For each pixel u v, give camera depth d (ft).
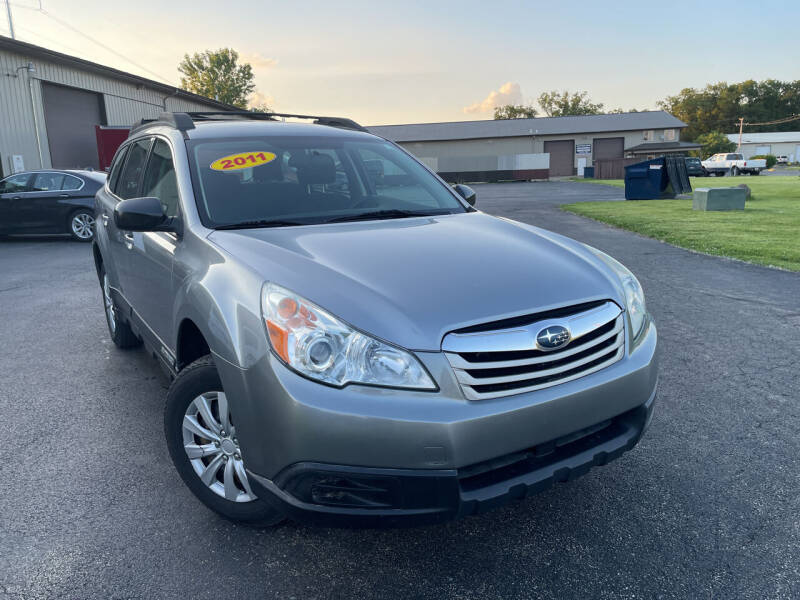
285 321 6.54
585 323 7.10
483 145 164.55
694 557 7.45
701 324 17.17
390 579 7.18
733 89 327.47
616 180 123.44
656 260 27.30
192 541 7.95
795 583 6.95
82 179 39.04
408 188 11.43
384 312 6.56
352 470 6.26
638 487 9.05
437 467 6.24
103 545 7.86
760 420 11.15
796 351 14.78
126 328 15.42
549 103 287.28
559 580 7.09
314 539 7.98
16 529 8.20
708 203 48.11
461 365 6.38
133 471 9.77
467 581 7.12
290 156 10.82
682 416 11.38
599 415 7.09
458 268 7.53
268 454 6.68
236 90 238.89
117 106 75.25
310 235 8.64
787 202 56.49
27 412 12.11
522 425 6.52
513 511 8.55
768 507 8.46
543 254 8.32
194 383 8.00
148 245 10.32
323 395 6.27
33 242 39.40
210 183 9.76
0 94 56.95
